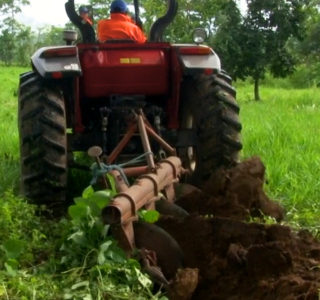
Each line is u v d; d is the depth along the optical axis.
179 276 4.18
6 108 17.28
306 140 9.59
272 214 5.82
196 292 4.38
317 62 34.41
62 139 6.05
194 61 6.18
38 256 4.91
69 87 6.46
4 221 5.13
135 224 4.56
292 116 13.55
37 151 5.98
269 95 24.88
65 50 5.99
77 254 4.64
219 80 6.54
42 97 6.13
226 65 21.70
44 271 4.60
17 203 5.50
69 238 4.55
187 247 4.68
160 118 6.86
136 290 4.30
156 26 7.17
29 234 5.27
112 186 4.86
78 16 7.06
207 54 6.27
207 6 24.45
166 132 6.51
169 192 5.34
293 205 6.55
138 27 7.85
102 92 6.49
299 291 4.05
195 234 4.70
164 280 4.35
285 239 4.58
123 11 7.14
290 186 7.11
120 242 4.45
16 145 9.63
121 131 6.34
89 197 4.67
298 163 7.93
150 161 5.29
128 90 6.52
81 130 6.51
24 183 6.05
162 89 6.61
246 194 5.68
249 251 4.32
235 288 4.29
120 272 4.38
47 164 5.98
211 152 6.30
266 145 9.16
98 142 6.43
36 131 6.00
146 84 6.54
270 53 22.05
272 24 21.98
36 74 6.38
